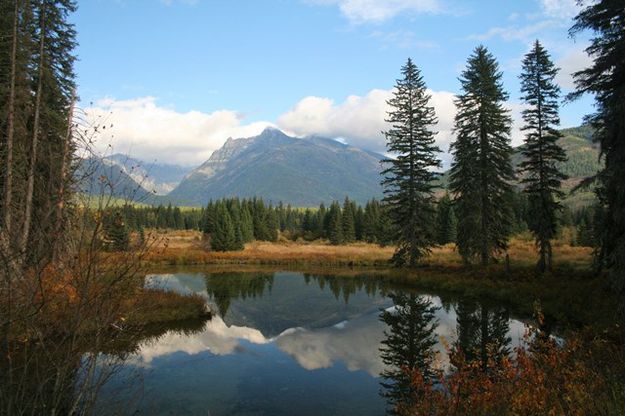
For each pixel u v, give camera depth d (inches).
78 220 171.6
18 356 241.4
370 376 512.4
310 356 603.8
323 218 4042.8
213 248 2770.7
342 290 1283.2
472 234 1268.5
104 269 176.4
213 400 431.8
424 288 1222.3
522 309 832.9
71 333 179.3
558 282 944.3
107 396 398.6
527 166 1160.8
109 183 176.1
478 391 284.5
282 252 2628.0
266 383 488.1
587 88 595.8
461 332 700.7
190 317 841.5
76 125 177.3
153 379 482.0
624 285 510.0
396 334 727.1
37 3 767.7
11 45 730.8
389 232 2716.5
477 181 1251.8
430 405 298.7
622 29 543.2
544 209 1120.2
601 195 593.0
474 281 1119.6
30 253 167.0
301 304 1057.5
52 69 810.2
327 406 421.7
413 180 1400.1
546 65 1122.7
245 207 3688.5
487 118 1248.2
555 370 279.0
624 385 253.6
